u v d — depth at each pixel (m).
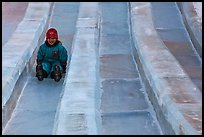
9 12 22.02
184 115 10.59
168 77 13.41
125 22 22.77
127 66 16.73
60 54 15.44
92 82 14.02
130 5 23.70
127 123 12.14
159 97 12.20
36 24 19.62
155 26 20.70
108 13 24.02
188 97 11.86
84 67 15.35
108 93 14.19
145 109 13.04
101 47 19.11
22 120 12.48
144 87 14.64
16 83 13.67
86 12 22.36
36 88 14.70
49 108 13.31
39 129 11.96
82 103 12.36
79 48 17.36
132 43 19.05
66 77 14.81
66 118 11.45
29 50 16.20
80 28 19.91
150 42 17.55
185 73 13.84
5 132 11.77
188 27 19.73
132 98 13.83
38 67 15.12
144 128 11.88
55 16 23.25
